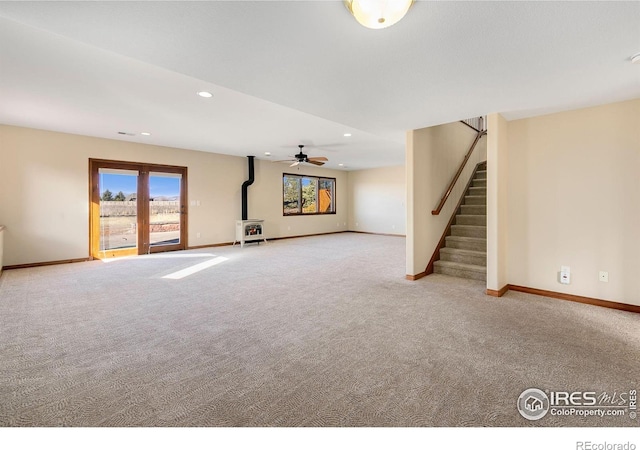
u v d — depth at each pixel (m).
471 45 1.99
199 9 1.62
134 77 3.06
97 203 5.89
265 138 5.90
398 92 2.81
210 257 6.23
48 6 1.58
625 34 1.83
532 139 3.58
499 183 3.53
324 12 1.65
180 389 1.78
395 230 10.34
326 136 5.73
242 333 2.56
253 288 3.94
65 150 5.48
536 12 1.63
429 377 1.91
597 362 2.07
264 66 2.31
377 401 1.68
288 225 9.62
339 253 6.74
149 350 2.26
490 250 3.57
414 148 4.31
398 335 2.52
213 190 7.68
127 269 5.06
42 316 2.92
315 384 1.84
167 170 6.87
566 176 3.38
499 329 2.63
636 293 3.01
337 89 2.76
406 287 3.97
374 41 1.95
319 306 3.24
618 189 3.08
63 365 2.03
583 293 3.30
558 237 3.45
